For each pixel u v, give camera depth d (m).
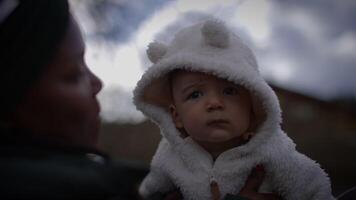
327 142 8.02
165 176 1.52
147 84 1.48
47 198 0.82
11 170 0.84
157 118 1.53
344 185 6.75
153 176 1.54
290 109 8.72
